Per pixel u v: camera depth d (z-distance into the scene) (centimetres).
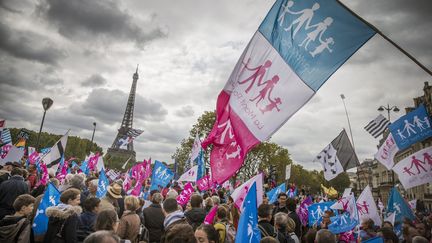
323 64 510
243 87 602
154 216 782
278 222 670
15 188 788
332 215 1027
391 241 697
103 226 487
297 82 532
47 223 598
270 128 541
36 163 1698
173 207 682
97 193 965
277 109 543
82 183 827
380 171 6575
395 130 1003
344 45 498
